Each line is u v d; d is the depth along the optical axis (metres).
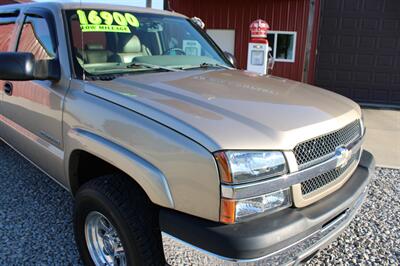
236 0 11.54
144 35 3.44
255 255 1.86
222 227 1.89
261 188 1.93
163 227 2.02
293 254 2.04
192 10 11.77
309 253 2.18
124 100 2.36
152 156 2.06
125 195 2.22
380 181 4.81
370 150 6.23
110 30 3.21
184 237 1.95
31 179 4.40
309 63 11.34
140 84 2.64
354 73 11.12
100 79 2.78
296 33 11.29
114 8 3.45
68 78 2.81
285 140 2.04
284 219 2.00
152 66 3.17
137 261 2.15
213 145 1.88
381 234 3.48
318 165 2.19
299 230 2.02
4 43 3.86
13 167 4.75
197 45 3.87
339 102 2.85
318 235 2.21
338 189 2.50
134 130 2.18
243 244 1.83
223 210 1.87
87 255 2.63
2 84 3.80
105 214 2.30
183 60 3.49
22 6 3.71
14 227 3.38
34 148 3.30
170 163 1.99
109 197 2.22
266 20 11.45
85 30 3.04
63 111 2.74
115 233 2.36
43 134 3.09
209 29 11.85
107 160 2.31
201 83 2.76
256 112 2.24
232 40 11.82
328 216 2.22
